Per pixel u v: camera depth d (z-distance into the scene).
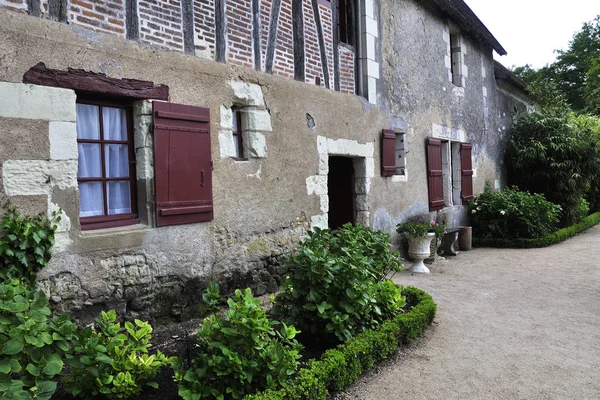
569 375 3.18
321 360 2.92
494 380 3.11
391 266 4.57
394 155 6.93
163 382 2.72
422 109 7.86
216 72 4.24
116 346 2.50
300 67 5.32
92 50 3.37
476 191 10.03
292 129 5.07
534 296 5.25
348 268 3.33
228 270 4.36
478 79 10.33
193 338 3.51
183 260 3.97
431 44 8.23
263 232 4.74
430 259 7.27
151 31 3.81
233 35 4.49
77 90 3.33
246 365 2.47
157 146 3.76
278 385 2.55
